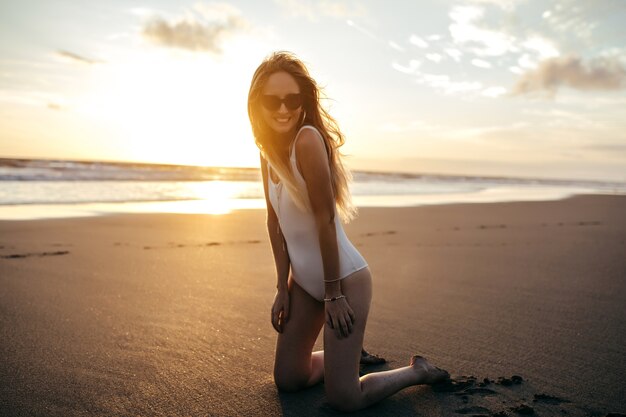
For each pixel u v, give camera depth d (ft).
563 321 10.93
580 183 178.60
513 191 86.43
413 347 9.34
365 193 64.03
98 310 11.56
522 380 7.82
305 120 7.11
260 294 13.24
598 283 14.66
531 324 10.69
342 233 7.14
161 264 17.13
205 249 20.43
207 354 8.93
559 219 35.22
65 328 10.25
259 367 8.41
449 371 8.24
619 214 40.50
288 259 7.79
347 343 6.73
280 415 6.77
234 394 7.39
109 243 21.29
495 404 7.01
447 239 24.13
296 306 7.42
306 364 7.46
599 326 10.59
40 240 21.39
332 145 7.27
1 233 22.86
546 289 13.85
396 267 17.03
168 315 11.24
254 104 7.07
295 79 6.86
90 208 35.58
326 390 6.86
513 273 16.07
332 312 6.73
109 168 95.91
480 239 24.26
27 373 7.99
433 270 16.53
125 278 14.92
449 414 6.74
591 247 21.83
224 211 36.37
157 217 31.17
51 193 46.44
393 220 32.30
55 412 6.75
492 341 9.65
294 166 6.78
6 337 9.64
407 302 12.47
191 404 7.04
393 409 6.93
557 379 7.87
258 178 103.50
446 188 89.66
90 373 8.04
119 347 9.21
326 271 6.73
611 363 8.54
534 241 23.66
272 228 7.84
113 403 7.04
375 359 8.53
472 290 13.75
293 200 6.96
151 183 71.77
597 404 7.00
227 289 13.74
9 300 12.25
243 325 10.59
